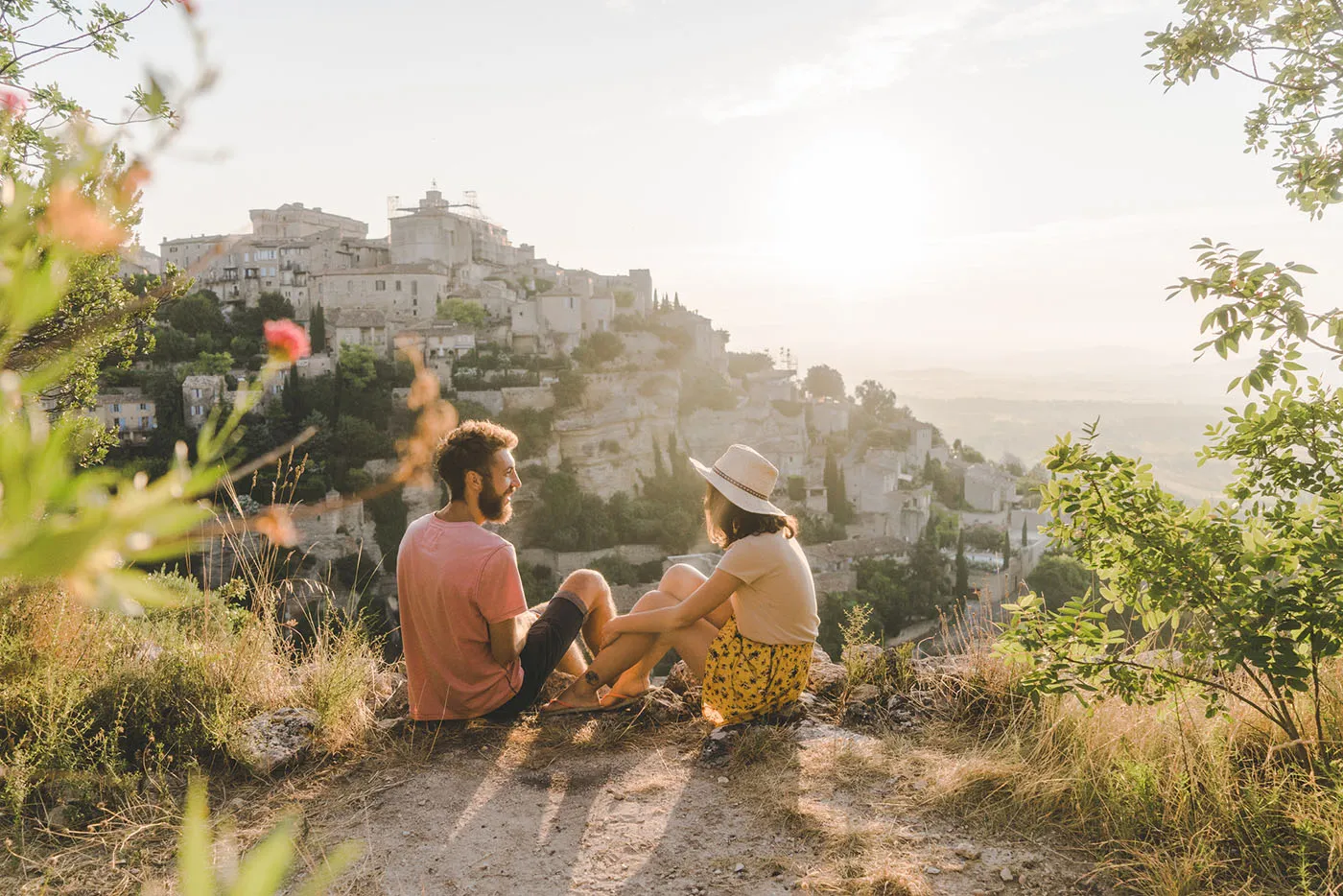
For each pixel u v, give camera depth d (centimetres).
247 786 329
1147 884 263
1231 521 340
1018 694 387
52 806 296
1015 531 12169
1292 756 314
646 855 291
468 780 341
